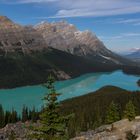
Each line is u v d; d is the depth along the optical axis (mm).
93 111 182375
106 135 93562
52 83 27766
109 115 127875
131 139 70500
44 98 27578
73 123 143750
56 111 27453
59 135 27328
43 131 27359
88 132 132750
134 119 107250
